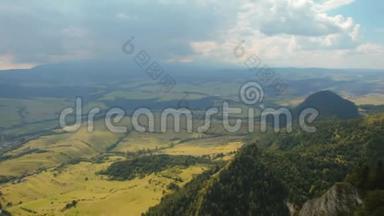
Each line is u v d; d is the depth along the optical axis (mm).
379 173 163500
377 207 148375
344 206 164625
